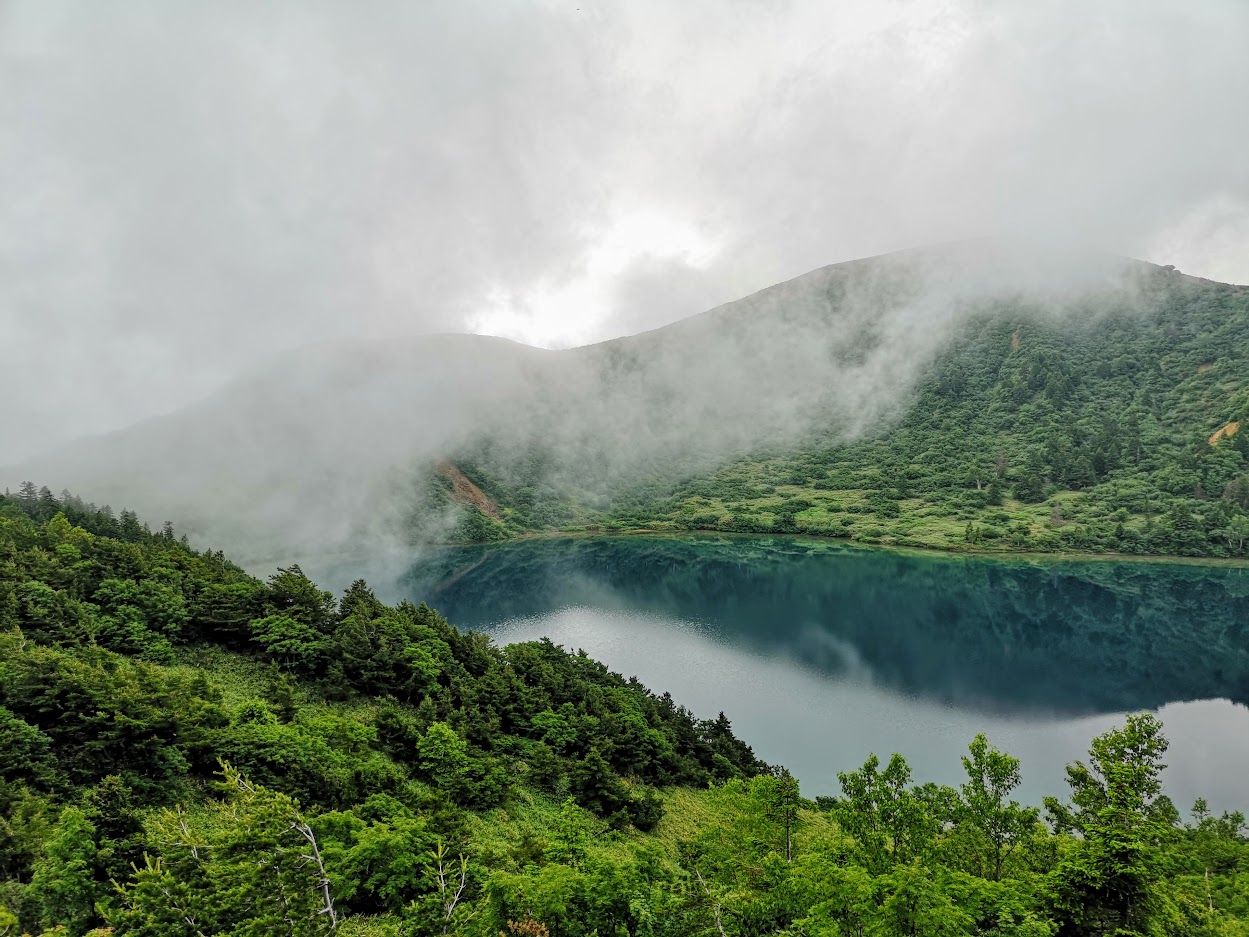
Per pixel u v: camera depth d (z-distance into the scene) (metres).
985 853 36.19
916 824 34.03
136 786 39.50
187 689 52.00
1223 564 187.88
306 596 79.56
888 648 134.12
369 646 74.12
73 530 87.94
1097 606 161.00
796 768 82.00
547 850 38.38
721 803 43.25
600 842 51.22
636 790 65.75
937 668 121.44
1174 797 76.88
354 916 32.25
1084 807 35.94
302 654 70.12
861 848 33.59
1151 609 157.38
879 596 177.88
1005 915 26.66
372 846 33.62
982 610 161.62
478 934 26.53
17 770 36.62
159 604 69.00
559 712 74.00
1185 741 91.06
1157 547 199.88
